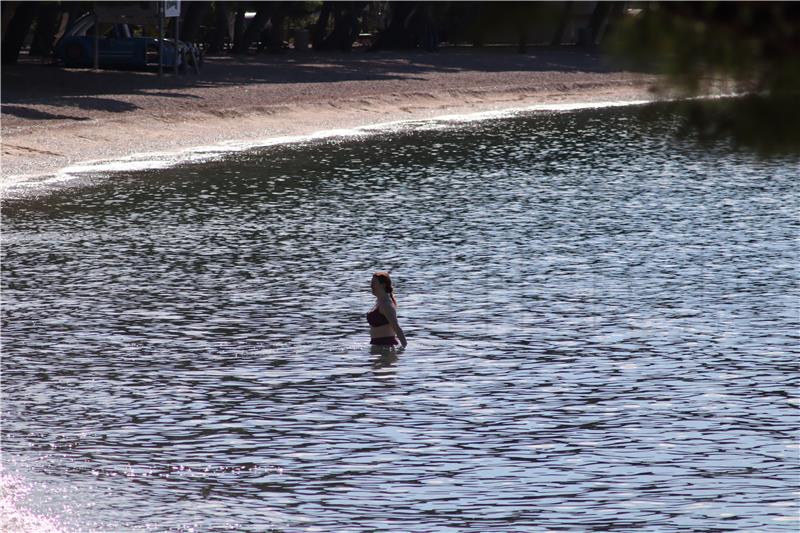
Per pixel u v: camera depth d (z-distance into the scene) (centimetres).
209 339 3731
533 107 14038
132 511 2244
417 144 10206
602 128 11956
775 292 4494
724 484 2386
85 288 4481
